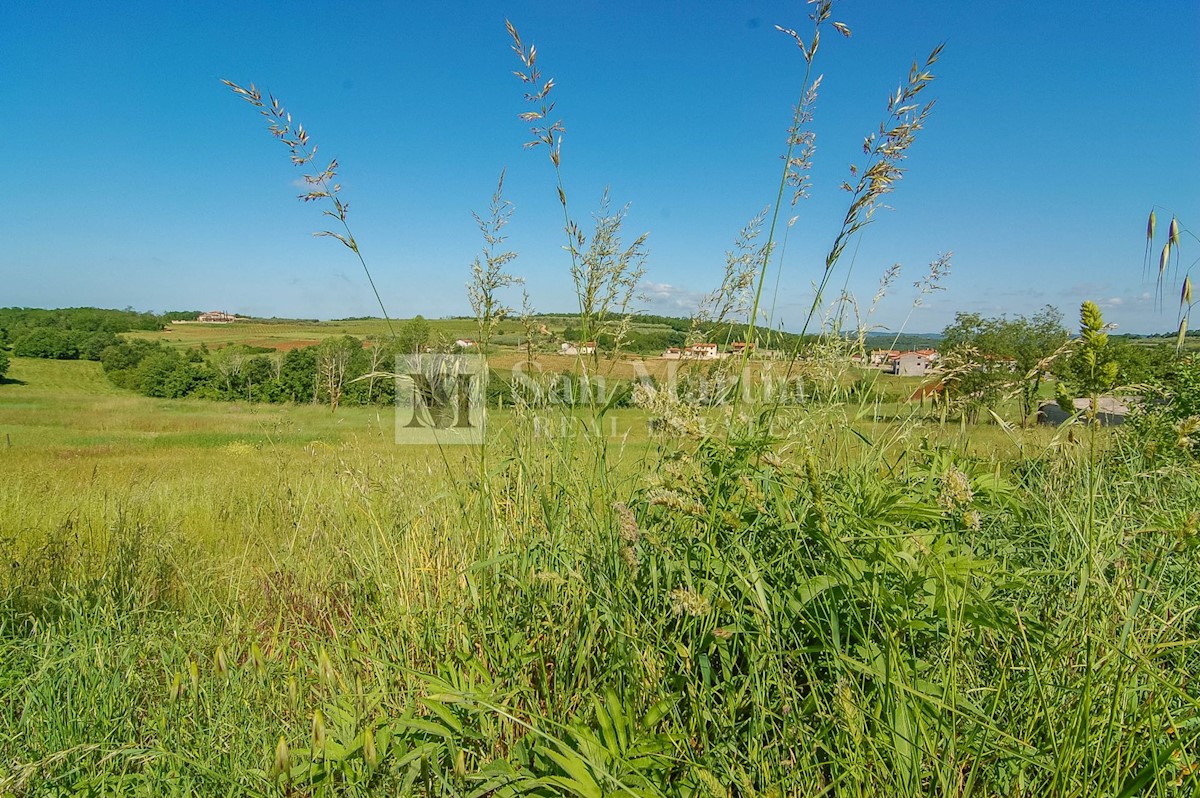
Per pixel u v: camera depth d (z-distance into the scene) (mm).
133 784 1942
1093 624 1767
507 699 1943
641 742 1610
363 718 1979
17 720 2342
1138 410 4043
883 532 1904
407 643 2662
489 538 2762
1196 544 1864
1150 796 1416
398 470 4398
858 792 1500
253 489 7199
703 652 1952
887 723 1573
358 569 3287
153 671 2605
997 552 2453
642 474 2584
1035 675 1668
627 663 1956
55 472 12688
